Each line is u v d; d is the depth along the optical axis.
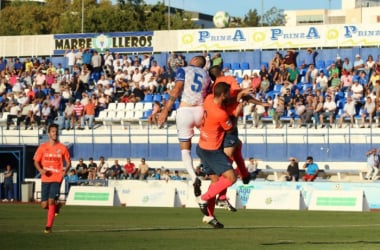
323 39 55.84
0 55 64.38
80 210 35.69
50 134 21.89
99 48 61.38
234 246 17.38
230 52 57.97
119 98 55.66
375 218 29.61
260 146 50.03
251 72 55.75
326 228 23.70
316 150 48.75
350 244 17.84
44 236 20.23
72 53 60.03
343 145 48.19
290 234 21.02
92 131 53.41
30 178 49.47
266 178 47.59
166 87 54.91
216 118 17.08
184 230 22.55
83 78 57.09
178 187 40.34
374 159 44.66
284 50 56.78
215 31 58.50
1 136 54.84
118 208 37.88
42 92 56.31
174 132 51.81
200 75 18.75
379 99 48.34
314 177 44.03
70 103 54.38
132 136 52.75
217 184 17.28
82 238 19.61
